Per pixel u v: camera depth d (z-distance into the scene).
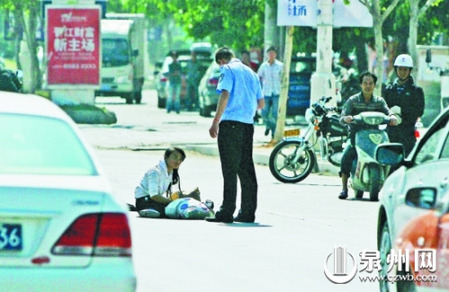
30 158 16.95
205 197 38.34
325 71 53.59
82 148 17.41
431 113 73.06
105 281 16.12
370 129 37.84
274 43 78.62
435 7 77.31
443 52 72.88
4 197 16.02
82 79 73.69
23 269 15.97
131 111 96.25
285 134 44.25
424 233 17.50
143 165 48.88
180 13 106.06
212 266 24.73
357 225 31.78
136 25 116.25
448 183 17.16
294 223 31.98
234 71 31.22
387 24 77.69
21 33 113.06
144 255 25.95
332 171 46.72
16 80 70.12
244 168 31.88
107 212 16.28
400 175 20.09
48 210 16.09
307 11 53.84
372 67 91.75
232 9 91.88
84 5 73.38
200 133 67.56
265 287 22.50
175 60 92.06
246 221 31.97
